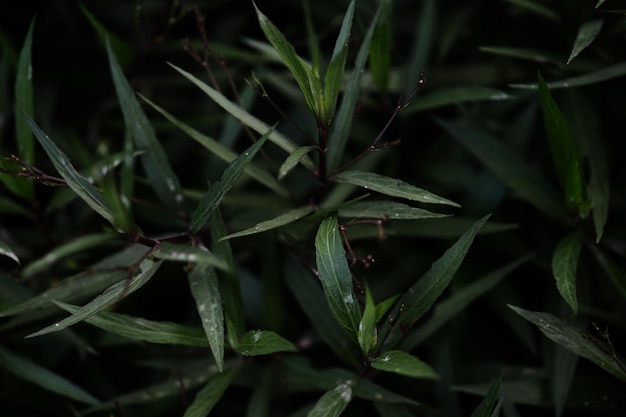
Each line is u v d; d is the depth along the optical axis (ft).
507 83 4.37
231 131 4.22
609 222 4.15
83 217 4.36
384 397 3.75
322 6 4.69
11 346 4.17
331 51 4.62
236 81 4.58
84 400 3.90
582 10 4.25
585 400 3.93
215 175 4.31
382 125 4.38
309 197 4.25
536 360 4.15
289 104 4.61
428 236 4.15
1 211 4.24
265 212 4.04
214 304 3.64
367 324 3.52
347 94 3.85
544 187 4.03
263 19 3.56
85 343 3.97
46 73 4.76
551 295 4.09
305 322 4.26
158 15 4.61
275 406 4.06
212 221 3.75
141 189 4.34
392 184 3.63
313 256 3.99
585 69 4.21
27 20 4.83
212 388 3.80
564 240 3.86
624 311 4.04
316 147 3.64
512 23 4.49
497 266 4.19
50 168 4.45
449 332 4.07
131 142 3.79
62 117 4.74
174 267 4.36
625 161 4.27
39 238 4.34
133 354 4.22
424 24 4.35
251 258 4.34
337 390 3.68
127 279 3.57
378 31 3.98
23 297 4.04
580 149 4.09
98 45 4.77
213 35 4.76
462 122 4.35
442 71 4.43
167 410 4.13
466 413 4.13
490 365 4.03
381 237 3.73
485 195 4.11
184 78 4.59
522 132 4.20
